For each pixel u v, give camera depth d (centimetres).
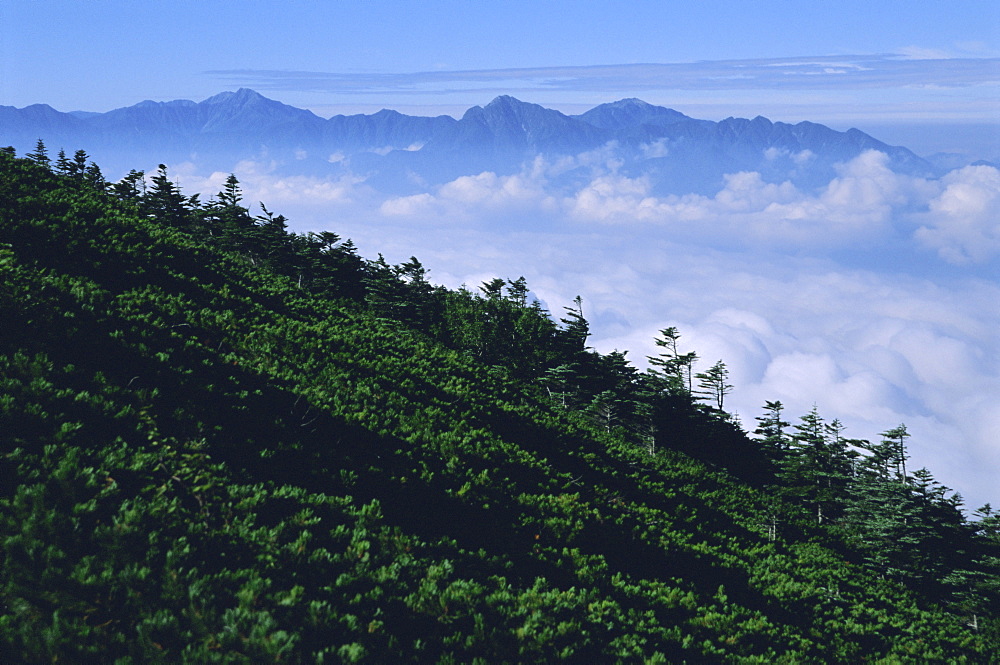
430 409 2916
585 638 1407
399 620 1273
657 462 4438
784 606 2342
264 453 1761
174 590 1103
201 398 1919
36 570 1037
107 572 1080
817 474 5506
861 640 2295
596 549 2145
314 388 2516
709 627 1838
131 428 1573
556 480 2664
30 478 1224
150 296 2709
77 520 1165
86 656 927
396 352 3812
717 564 2519
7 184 3362
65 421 1454
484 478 2309
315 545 1441
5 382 1472
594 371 6756
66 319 1988
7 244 2508
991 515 5256
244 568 1257
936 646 2538
